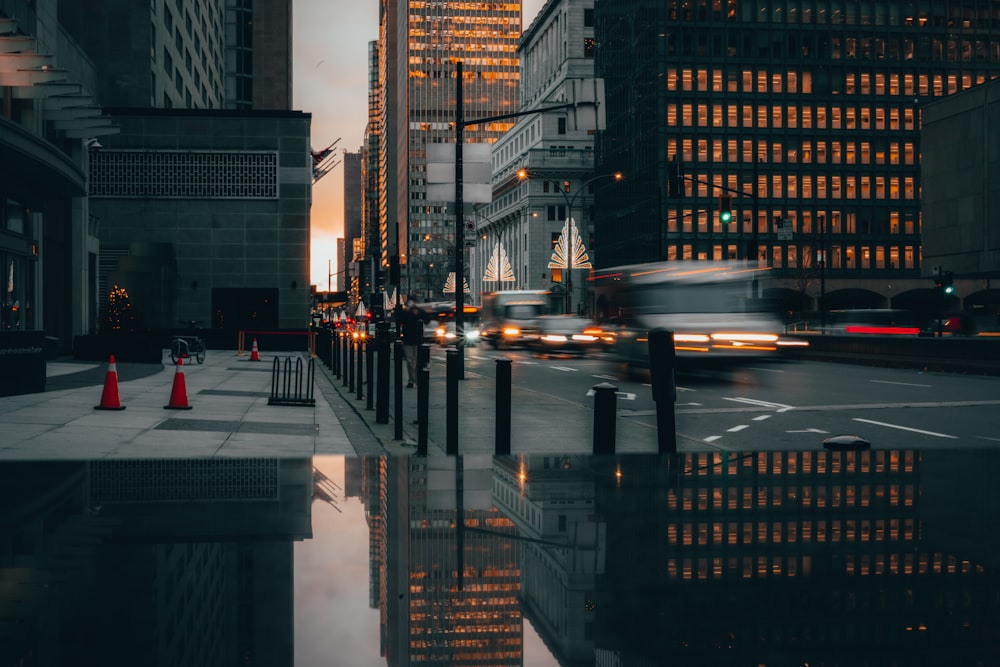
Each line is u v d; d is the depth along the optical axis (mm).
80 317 33562
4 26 20922
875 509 3545
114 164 45688
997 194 50562
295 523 3201
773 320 26938
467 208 171875
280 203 46594
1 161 21453
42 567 2545
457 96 22750
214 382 20641
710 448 10836
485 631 2117
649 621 2215
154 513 3324
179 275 46062
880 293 98750
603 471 4398
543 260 128750
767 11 97812
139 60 47281
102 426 11242
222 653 1903
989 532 3168
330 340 30438
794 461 4781
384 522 3248
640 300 27562
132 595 2279
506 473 4328
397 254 35000
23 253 25812
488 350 44719
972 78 100188
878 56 99188
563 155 128500
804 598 2418
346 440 10969
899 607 2350
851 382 22000
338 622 2148
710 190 96750
